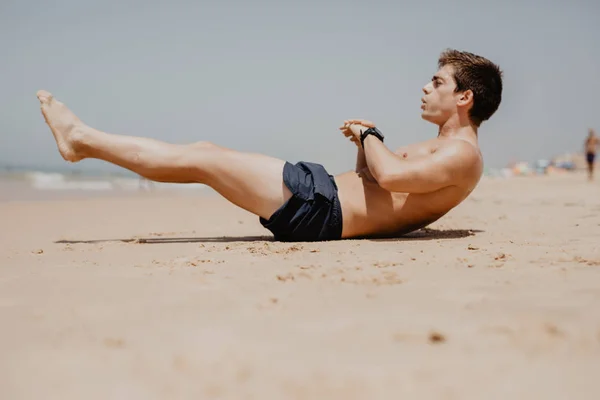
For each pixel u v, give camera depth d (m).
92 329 2.38
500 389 1.76
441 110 5.28
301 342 2.18
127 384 1.83
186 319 2.50
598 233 5.57
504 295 2.84
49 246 5.35
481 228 6.43
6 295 3.03
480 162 5.14
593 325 2.29
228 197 5.18
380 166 4.89
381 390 1.76
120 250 4.94
